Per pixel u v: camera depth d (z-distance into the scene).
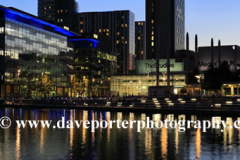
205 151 26.08
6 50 136.25
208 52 168.62
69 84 185.25
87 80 181.50
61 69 177.88
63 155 24.36
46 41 164.75
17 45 143.12
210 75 125.81
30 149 26.75
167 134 36.09
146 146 28.33
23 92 145.62
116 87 179.00
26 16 148.12
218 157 23.75
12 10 138.00
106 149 26.83
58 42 176.00
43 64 161.50
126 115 62.03
